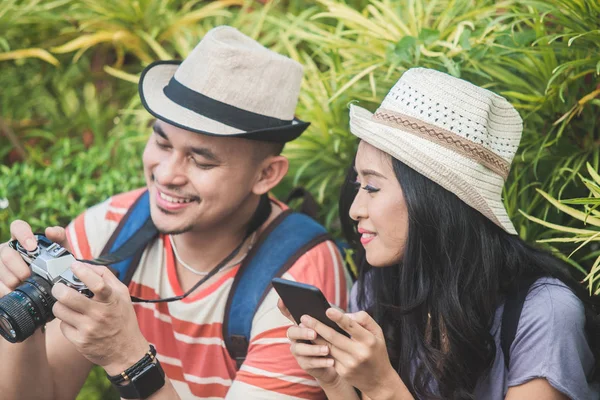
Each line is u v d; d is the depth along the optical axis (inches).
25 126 152.6
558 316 75.2
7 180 127.1
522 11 105.0
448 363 77.7
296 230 97.0
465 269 77.7
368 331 70.9
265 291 92.5
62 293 74.4
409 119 77.2
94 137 148.3
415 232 76.8
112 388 128.4
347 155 115.9
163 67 97.6
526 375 74.7
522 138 100.8
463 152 76.0
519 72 104.0
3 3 137.9
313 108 114.3
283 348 90.4
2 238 126.3
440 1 115.8
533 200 99.7
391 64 104.5
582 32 94.0
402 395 73.4
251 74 89.7
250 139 89.5
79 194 128.6
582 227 99.1
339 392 78.0
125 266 97.8
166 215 90.9
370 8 111.2
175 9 147.6
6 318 75.8
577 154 98.3
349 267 105.9
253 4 148.5
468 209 76.9
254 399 89.5
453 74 96.8
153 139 91.5
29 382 89.5
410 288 79.6
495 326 78.2
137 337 80.2
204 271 97.2
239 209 94.7
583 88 97.1
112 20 137.7
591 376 79.2
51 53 148.1
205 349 96.3
